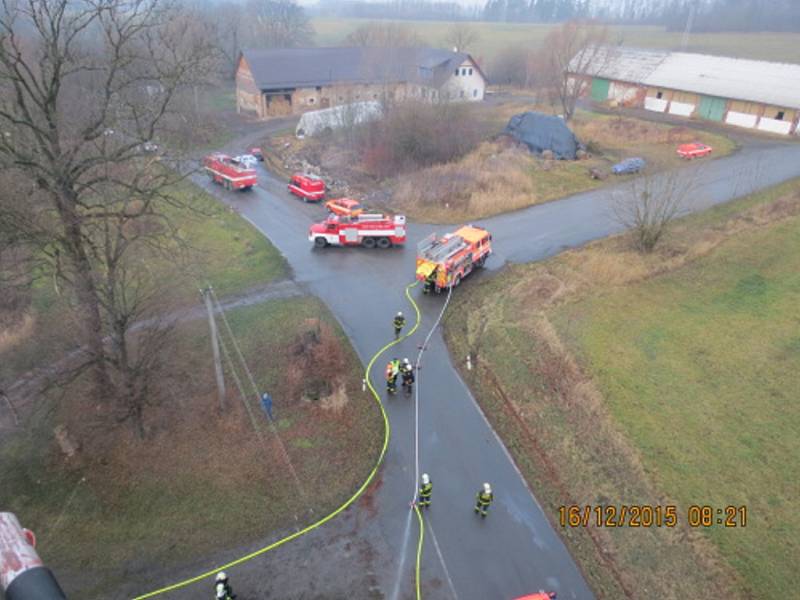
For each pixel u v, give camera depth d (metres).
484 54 100.75
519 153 47.03
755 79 57.22
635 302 26.88
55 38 15.87
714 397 20.84
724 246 31.72
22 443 19.12
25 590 3.55
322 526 16.44
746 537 15.72
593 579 15.01
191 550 15.81
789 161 45.66
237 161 42.62
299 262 31.06
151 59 19.11
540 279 28.88
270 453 18.70
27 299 25.86
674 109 62.75
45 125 17.06
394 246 33.03
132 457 18.52
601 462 18.34
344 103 56.00
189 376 21.78
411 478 18.02
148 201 18.34
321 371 21.50
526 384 21.94
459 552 15.68
